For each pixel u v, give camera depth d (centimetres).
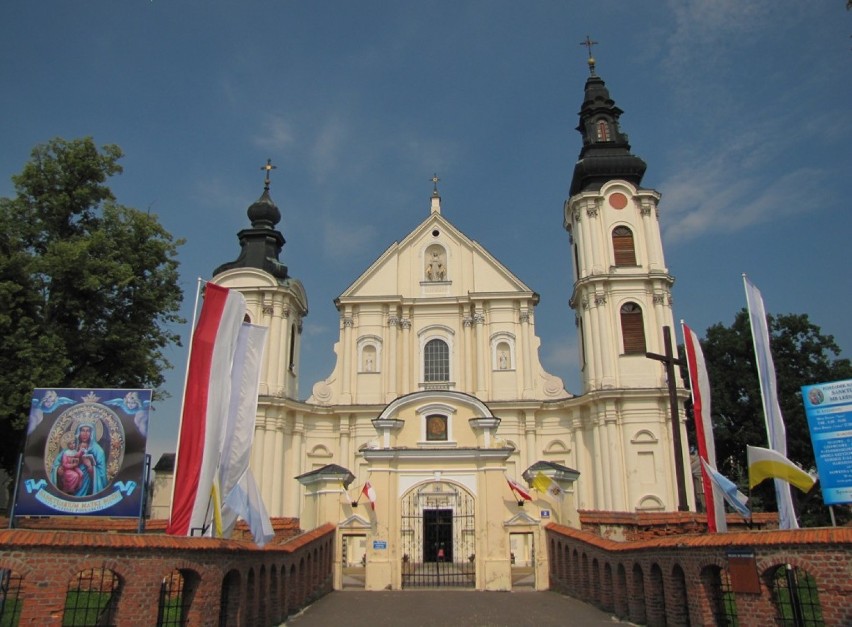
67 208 3541
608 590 2469
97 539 1584
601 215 5272
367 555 3216
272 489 4906
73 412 1931
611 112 5631
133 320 3619
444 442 3497
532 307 5350
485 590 3097
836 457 1775
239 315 2222
